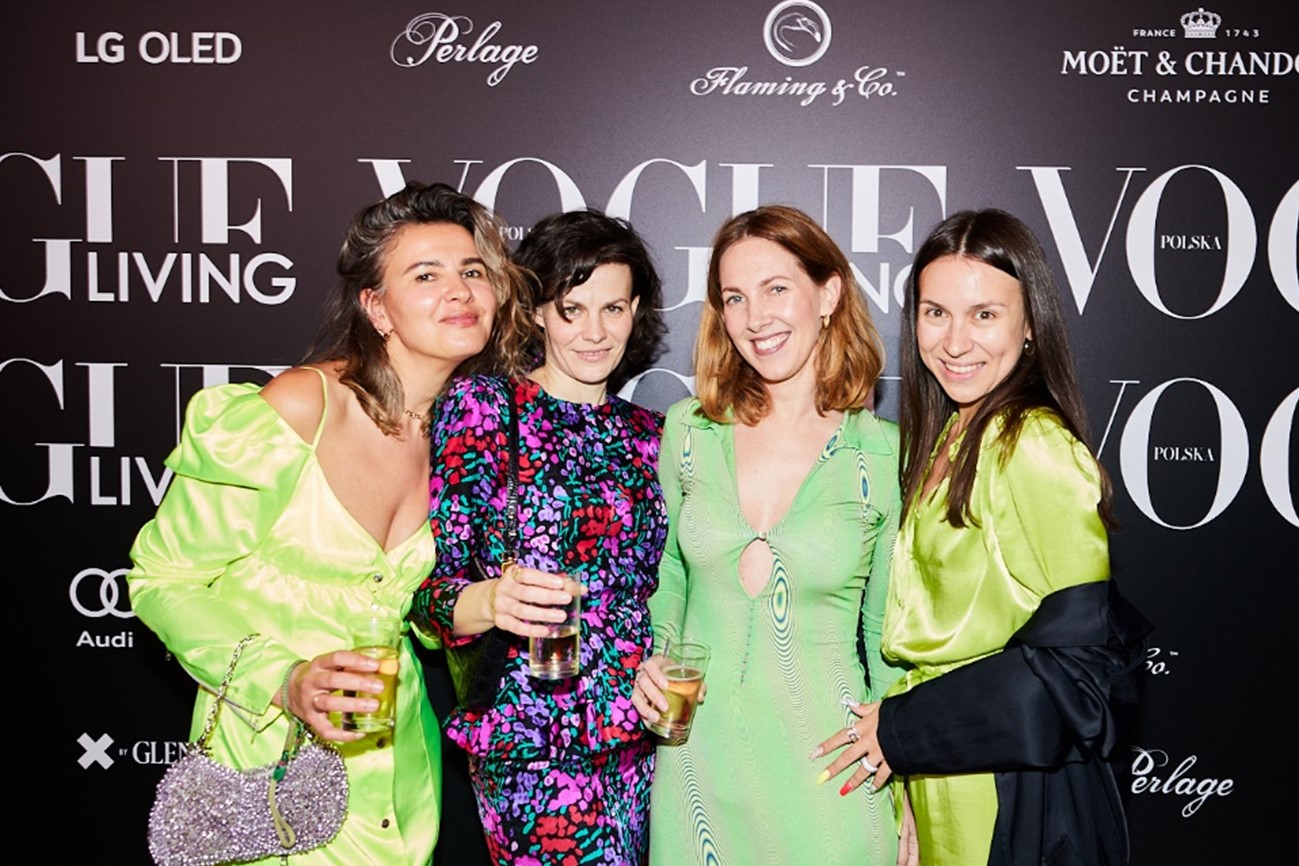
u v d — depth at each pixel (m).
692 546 2.15
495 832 2.09
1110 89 3.04
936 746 1.86
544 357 2.36
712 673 2.12
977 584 1.87
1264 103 3.03
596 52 3.07
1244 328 3.06
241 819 1.84
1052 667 1.75
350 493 1.97
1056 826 1.81
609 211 3.09
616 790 2.14
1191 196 3.04
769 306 2.09
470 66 3.07
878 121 3.06
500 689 2.04
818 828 2.05
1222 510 3.08
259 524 1.94
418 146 3.09
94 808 3.21
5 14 3.11
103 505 3.18
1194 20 3.02
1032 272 1.91
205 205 3.12
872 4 3.04
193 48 3.09
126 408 3.16
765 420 2.20
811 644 2.09
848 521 2.11
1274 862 3.11
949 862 1.92
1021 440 1.82
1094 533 1.77
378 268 2.03
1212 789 3.11
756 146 3.07
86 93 3.11
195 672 1.88
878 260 3.07
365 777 2.00
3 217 3.14
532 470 2.08
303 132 3.10
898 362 3.09
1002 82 3.04
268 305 3.13
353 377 2.00
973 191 3.06
